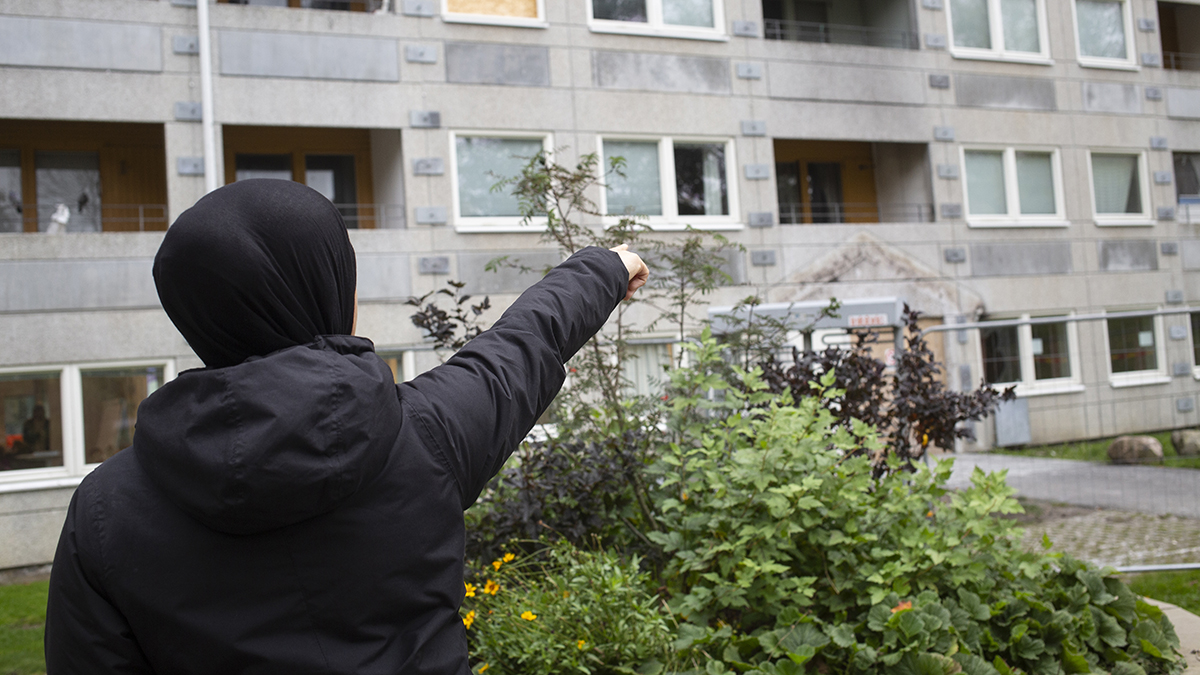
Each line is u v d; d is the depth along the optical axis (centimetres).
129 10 998
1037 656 324
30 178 1123
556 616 285
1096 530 727
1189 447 998
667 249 493
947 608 323
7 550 887
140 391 971
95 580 94
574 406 416
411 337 1082
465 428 106
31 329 928
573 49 1187
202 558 93
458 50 1130
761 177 1276
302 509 91
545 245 1138
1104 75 1541
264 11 1050
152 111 1002
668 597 357
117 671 94
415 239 1093
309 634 94
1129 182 1559
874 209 1550
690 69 1248
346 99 1078
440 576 102
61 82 970
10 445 923
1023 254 1439
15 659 496
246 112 1036
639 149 1231
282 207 102
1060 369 1421
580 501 371
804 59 1320
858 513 338
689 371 380
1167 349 1109
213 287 97
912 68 1394
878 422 470
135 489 96
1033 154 1489
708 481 341
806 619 307
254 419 90
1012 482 926
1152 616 369
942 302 1375
